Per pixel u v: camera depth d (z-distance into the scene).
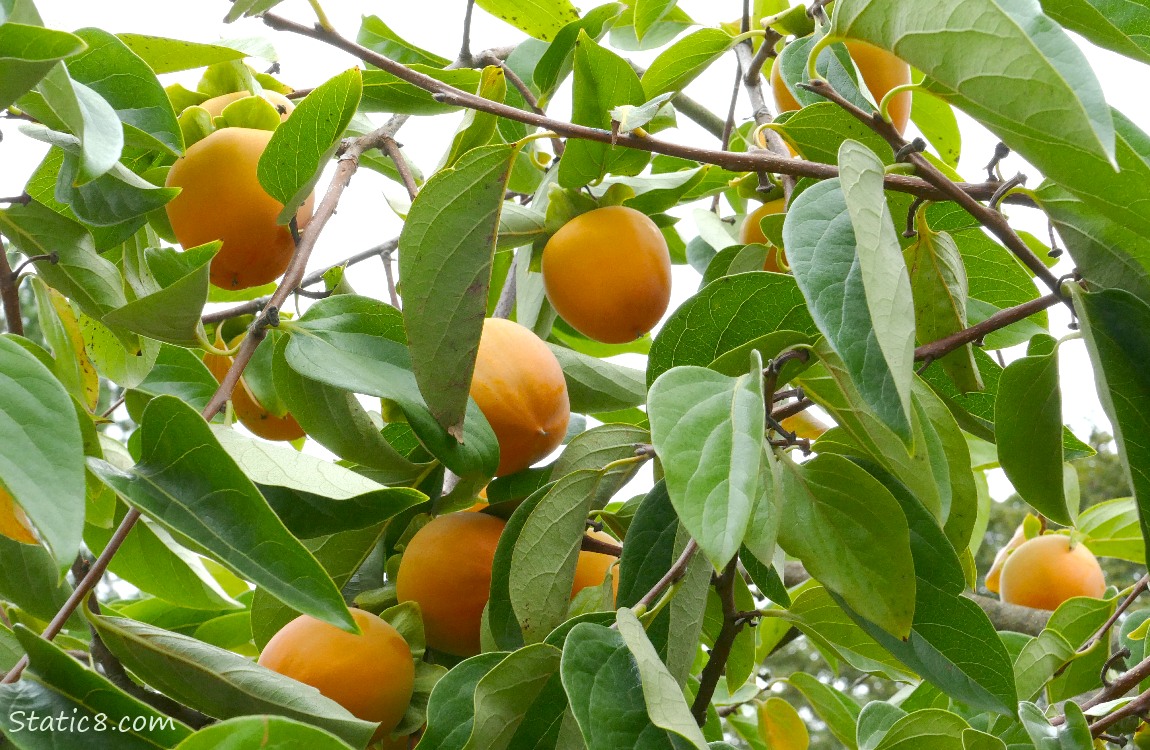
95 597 0.99
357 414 1.08
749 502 0.89
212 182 1.07
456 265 1.03
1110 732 1.13
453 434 1.04
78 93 0.95
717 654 1.02
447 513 1.13
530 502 1.07
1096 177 0.90
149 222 1.12
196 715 1.02
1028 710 1.03
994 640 0.99
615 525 1.12
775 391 1.00
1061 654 1.16
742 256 1.20
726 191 1.41
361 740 0.96
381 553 1.14
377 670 1.04
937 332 1.07
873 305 0.88
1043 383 0.99
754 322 1.02
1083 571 1.34
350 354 1.04
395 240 1.30
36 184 1.12
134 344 1.10
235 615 1.27
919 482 0.98
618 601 1.02
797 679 1.31
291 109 1.13
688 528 0.88
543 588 1.05
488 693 0.96
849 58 1.10
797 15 1.21
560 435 1.11
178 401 0.90
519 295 1.25
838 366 0.98
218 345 1.15
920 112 1.26
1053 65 0.86
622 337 1.14
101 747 0.88
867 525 0.97
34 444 0.86
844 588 0.97
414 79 1.03
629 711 0.93
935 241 1.06
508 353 1.09
